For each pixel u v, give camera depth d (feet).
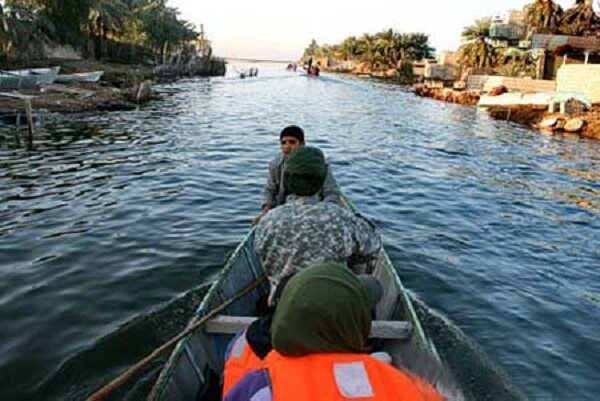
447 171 48.47
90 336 16.24
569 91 100.68
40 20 120.57
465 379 15.28
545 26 149.79
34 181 35.40
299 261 9.30
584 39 122.83
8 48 110.11
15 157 43.06
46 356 15.10
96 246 23.77
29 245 23.58
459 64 185.26
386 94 156.56
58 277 20.34
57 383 13.98
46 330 16.46
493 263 24.90
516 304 20.51
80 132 58.03
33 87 87.10
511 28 160.45
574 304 20.83
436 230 29.94
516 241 28.60
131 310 17.99
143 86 96.48
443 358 16.24
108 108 81.97
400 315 13.42
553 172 49.73
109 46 172.55
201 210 30.50
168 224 27.48
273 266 9.52
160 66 185.68
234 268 15.53
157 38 205.36
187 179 38.40
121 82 118.83
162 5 214.48
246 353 7.74
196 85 157.89
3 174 37.11
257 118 83.05
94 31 163.02
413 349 11.11
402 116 96.89
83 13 132.67
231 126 71.41
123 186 35.29
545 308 20.29
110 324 16.99
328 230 9.36
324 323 5.65
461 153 59.31
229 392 6.02
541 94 102.78
